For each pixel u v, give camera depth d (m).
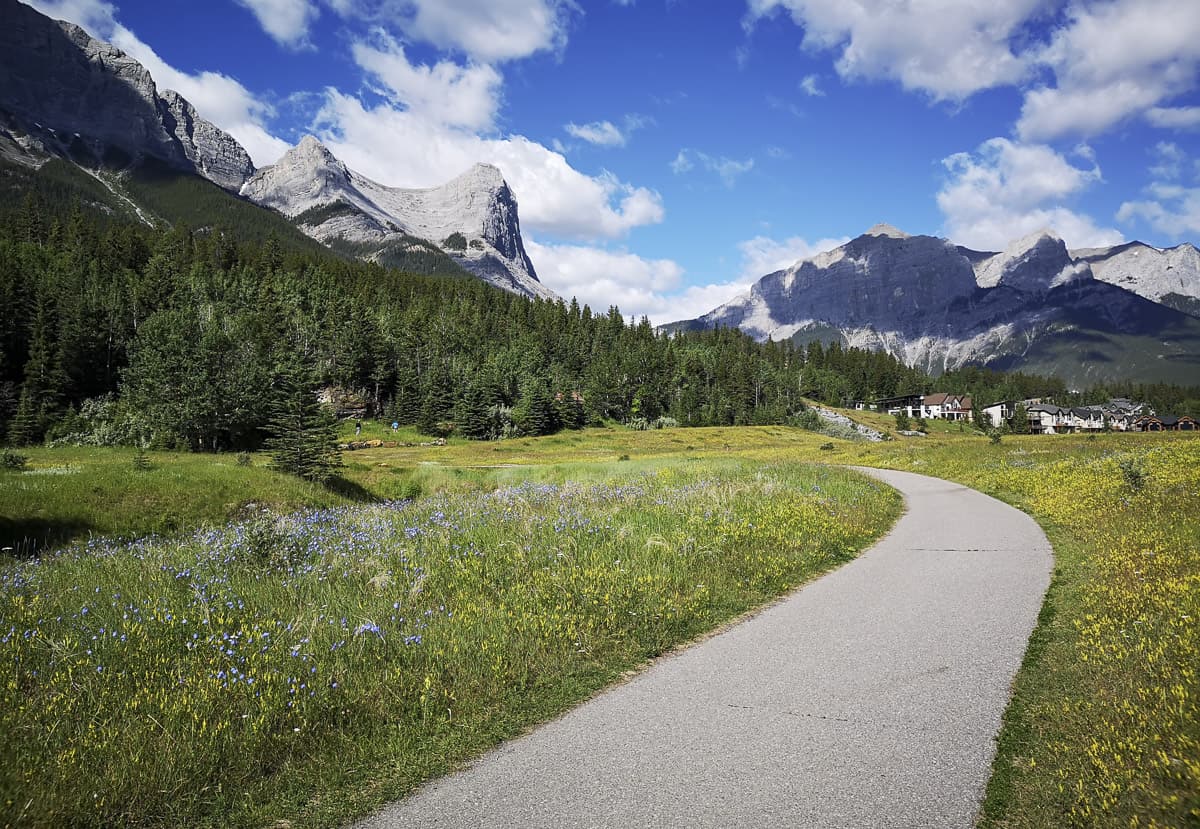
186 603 7.11
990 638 6.36
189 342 80.06
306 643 5.78
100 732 4.31
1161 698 4.38
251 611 6.84
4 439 79.81
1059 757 3.95
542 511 13.80
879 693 5.14
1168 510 12.24
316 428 36.81
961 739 4.31
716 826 3.40
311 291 150.75
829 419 144.38
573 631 6.46
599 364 145.75
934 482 27.97
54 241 161.75
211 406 73.06
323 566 8.95
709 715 4.84
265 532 9.79
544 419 112.50
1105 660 5.29
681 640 6.75
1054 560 10.09
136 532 23.08
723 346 195.25
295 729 4.48
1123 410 166.75
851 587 8.84
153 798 3.82
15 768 3.84
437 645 5.94
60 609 6.83
